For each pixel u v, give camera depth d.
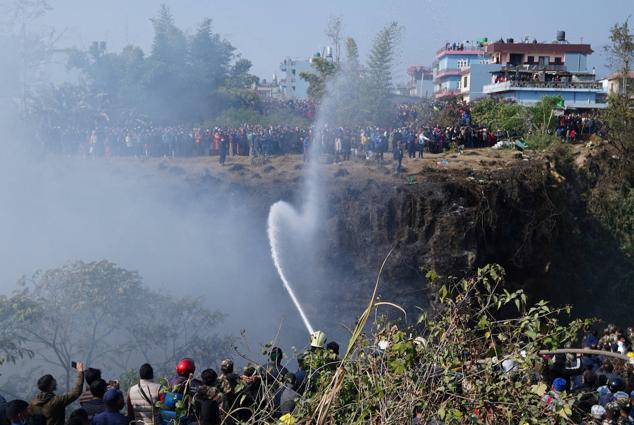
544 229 43.59
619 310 45.34
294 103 74.19
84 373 10.95
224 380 9.84
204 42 79.38
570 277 45.16
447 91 91.06
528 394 7.37
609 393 11.35
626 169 48.88
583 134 54.56
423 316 7.84
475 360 7.50
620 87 52.50
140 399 9.98
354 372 7.45
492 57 86.81
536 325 7.61
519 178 43.69
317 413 7.30
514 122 54.88
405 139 48.47
